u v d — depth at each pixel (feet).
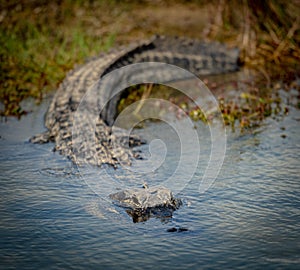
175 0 144.87
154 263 44.09
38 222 51.34
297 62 110.52
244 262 44.27
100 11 136.87
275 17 117.19
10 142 73.20
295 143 71.87
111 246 46.73
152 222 50.14
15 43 110.42
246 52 114.83
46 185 59.52
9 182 60.49
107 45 112.16
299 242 47.52
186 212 52.49
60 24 127.65
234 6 123.54
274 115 83.82
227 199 55.93
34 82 99.40
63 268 43.62
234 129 78.33
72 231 49.42
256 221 51.21
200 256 45.06
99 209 53.21
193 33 123.95
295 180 60.49
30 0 138.62
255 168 63.98
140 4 143.23
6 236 48.80
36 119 83.66
